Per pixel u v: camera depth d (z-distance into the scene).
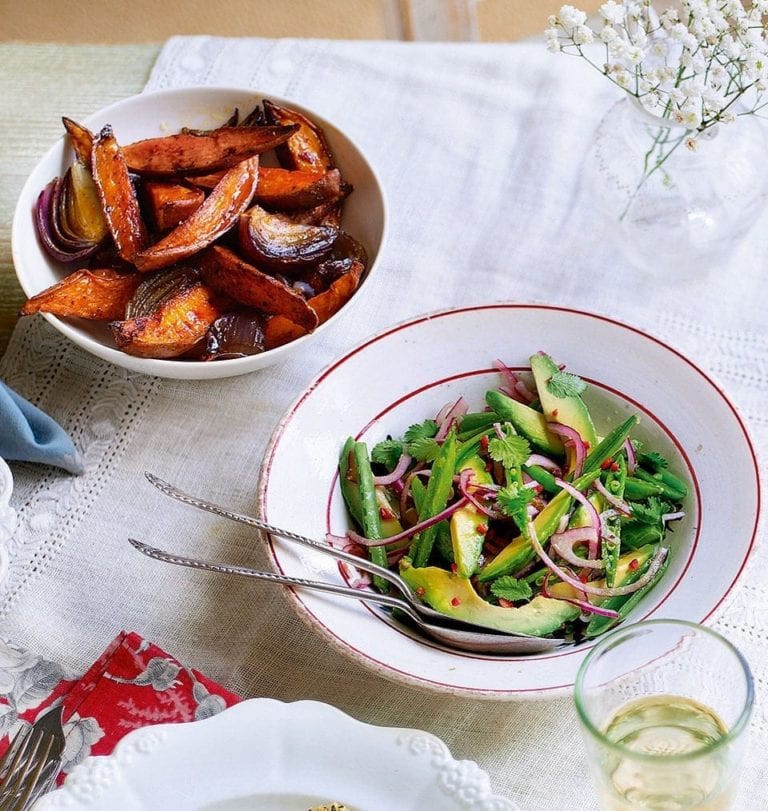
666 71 1.10
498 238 1.31
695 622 0.99
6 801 1.00
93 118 1.29
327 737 0.98
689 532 1.06
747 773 1.01
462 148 1.38
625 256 1.27
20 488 1.20
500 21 1.90
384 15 2.04
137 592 1.13
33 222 1.23
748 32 1.08
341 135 1.26
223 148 1.23
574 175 1.34
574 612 1.03
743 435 1.06
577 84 1.41
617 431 1.09
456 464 1.10
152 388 1.24
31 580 1.15
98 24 2.39
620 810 0.92
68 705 1.04
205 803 0.97
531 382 1.15
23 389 1.26
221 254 1.15
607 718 0.95
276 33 2.30
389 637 1.03
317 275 1.20
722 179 1.19
